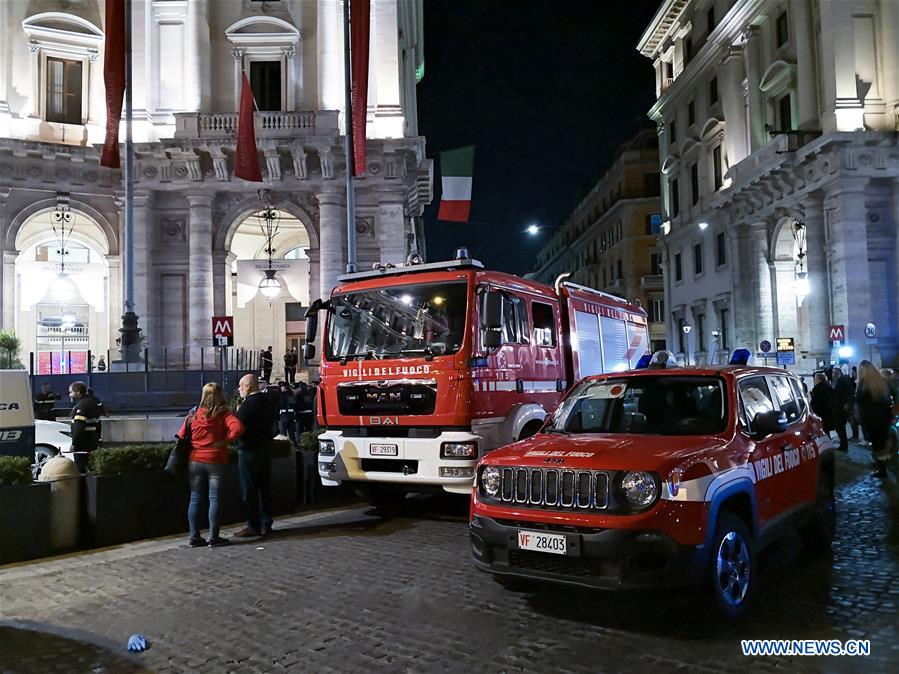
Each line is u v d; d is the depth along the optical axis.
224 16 31.08
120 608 6.73
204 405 9.32
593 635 5.69
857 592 6.61
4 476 8.72
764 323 36.25
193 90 30.11
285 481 11.45
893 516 9.83
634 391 7.20
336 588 7.15
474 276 9.88
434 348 9.71
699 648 5.39
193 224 29.89
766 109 35.97
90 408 12.98
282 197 30.41
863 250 29.25
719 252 41.38
